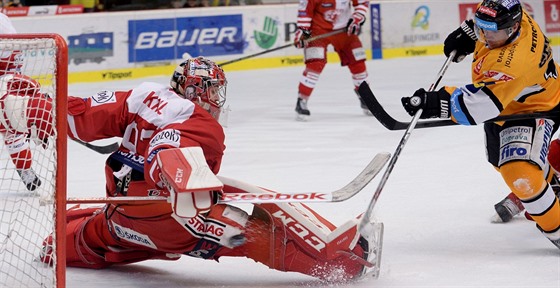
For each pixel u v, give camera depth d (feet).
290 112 53.21
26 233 23.52
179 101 19.47
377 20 77.71
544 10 84.02
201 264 22.77
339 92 61.77
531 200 22.79
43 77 22.04
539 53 22.17
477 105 21.58
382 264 22.41
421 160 37.63
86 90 62.34
